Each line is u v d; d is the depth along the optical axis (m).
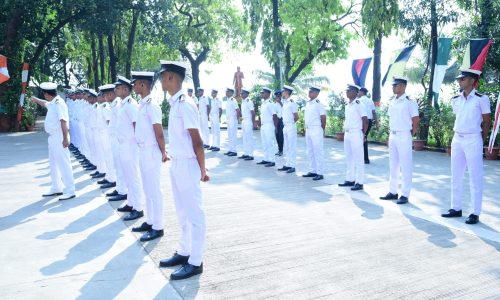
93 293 3.22
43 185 7.48
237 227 4.91
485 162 9.97
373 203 6.07
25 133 18.47
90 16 18.48
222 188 7.23
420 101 13.04
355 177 7.27
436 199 6.27
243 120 11.02
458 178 5.26
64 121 6.25
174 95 3.54
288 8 19.92
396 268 3.67
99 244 4.36
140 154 4.54
